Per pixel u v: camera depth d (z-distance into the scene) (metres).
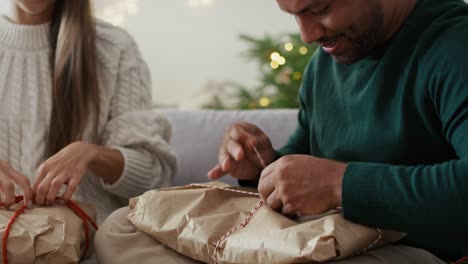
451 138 0.82
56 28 1.44
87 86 1.40
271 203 0.85
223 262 0.79
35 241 0.91
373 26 0.87
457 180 0.72
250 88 3.29
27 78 1.42
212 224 0.84
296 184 0.82
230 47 3.31
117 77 1.45
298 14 0.85
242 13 3.28
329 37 0.87
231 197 0.94
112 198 1.45
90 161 1.24
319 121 1.12
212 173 1.04
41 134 1.40
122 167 1.33
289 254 0.72
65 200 1.08
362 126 0.98
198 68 3.35
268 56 2.33
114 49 1.46
